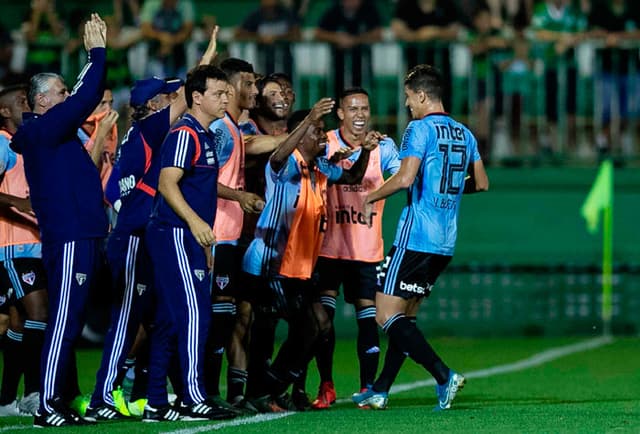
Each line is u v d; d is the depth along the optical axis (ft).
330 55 165.48
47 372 76.89
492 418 76.54
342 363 120.37
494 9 169.89
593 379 107.24
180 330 76.95
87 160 78.43
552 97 167.32
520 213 164.86
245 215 89.20
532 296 153.58
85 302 77.87
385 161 91.81
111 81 161.48
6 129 89.76
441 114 83.87
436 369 82.33
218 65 87.56
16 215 88.89
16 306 90.74
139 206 81.97
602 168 159.33
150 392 78.69
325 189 86.48
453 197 83.92
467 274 157.38
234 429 72.64
